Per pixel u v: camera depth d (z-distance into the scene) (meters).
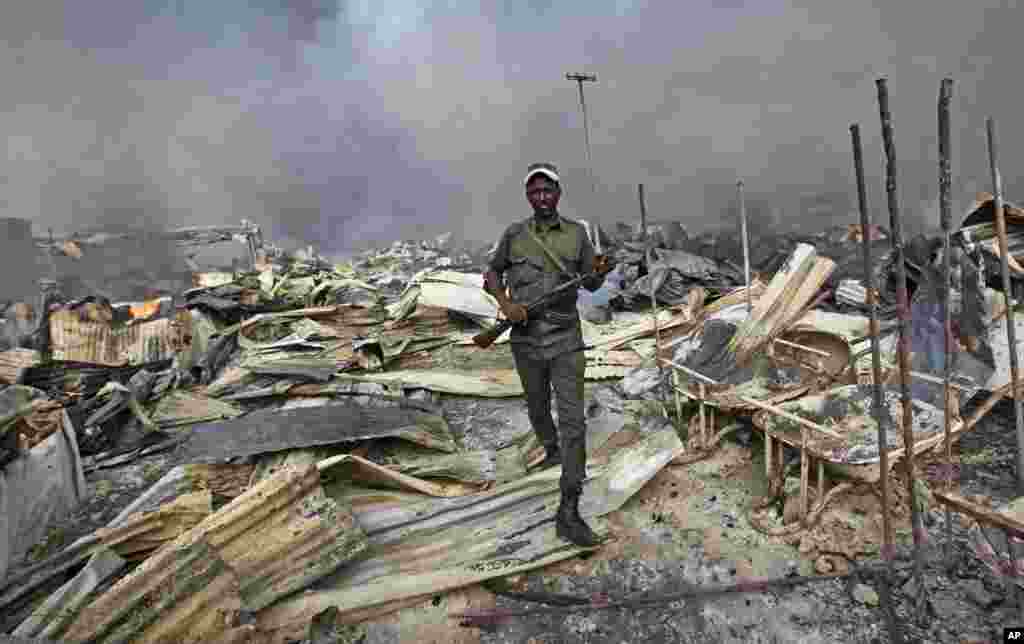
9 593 2.66
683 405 4.34
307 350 6.64
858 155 2.00
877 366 2.16
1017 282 4.00
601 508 3.19
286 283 9.64
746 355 4.04
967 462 3.37
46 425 3.64
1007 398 3.87
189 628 2.29
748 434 3.83
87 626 2.23
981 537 2.55
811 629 2.29
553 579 2.73
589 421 4.51
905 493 3.04
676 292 8.38
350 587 2.64
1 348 7.88
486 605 2.59
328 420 4.35
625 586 2.65
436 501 3.38
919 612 2.27
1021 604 2.14
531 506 3.24
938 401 3.18
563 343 3.03
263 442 3.96
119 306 9.64
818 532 2.84
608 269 3.11
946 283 2.27
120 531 2.94
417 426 4.37
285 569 2.61
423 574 2.70
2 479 3.00
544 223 3.12
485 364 6.32
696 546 2.88
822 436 2.91
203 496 3.20
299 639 2.40
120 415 5.29
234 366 6.51
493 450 4.23
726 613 2.43
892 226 1.99
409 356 6.77
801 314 4.11
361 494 3.58
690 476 3.53
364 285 9.56
